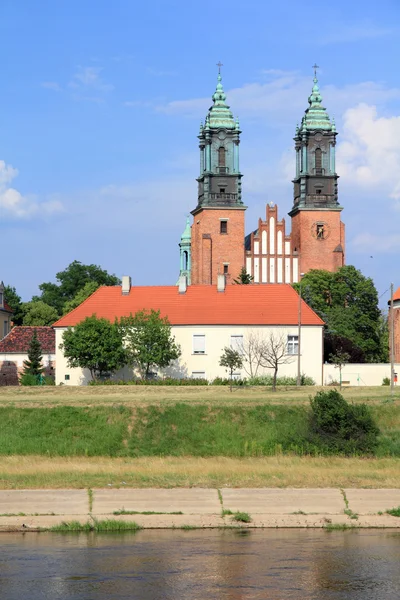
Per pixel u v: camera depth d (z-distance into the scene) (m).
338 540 33.78
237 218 161.50
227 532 35.09
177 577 28.78
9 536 34.41
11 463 47.75
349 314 126.38
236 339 94.25
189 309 96.75
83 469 44.94
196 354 94.38
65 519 36.31
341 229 163.38
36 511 37.41
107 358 90.38
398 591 27.47
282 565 30.17
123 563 30.38
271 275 161.00
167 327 92.75
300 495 39.78
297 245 165.12
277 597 26.89
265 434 57.22
